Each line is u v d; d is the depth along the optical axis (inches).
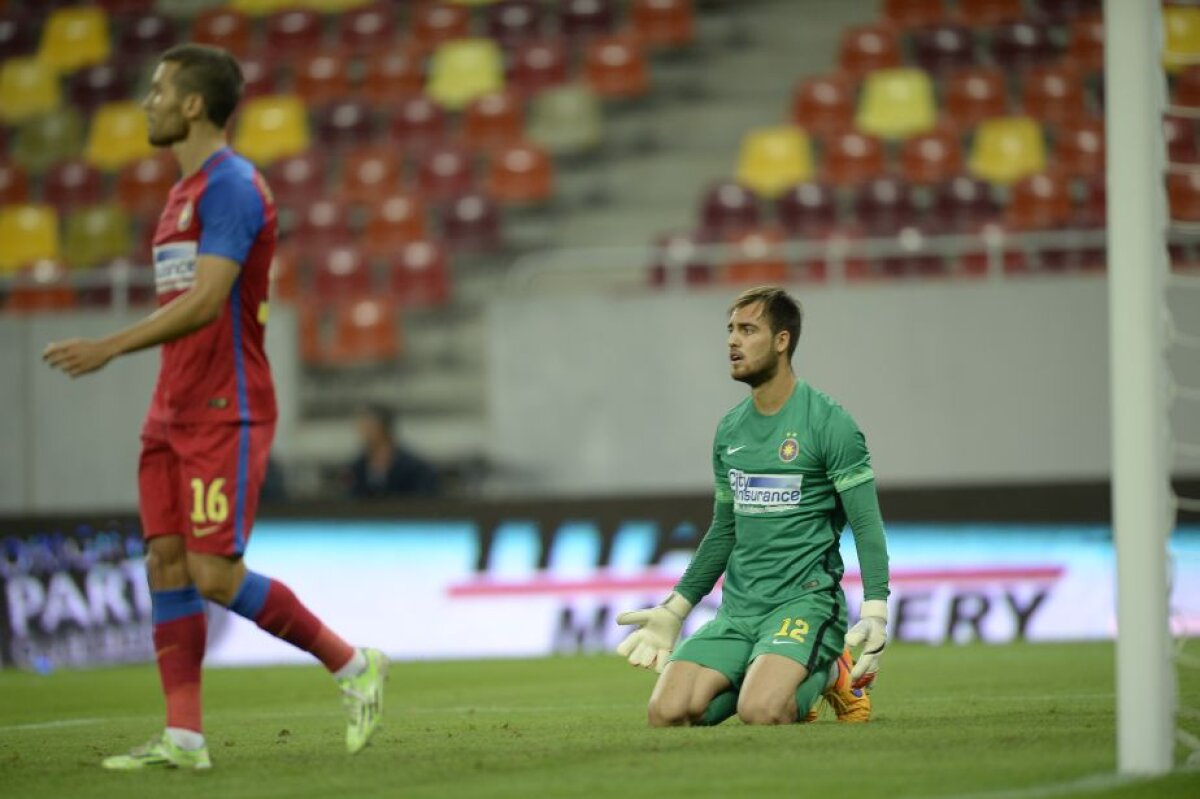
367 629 1664.6
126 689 1350.9
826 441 802.8
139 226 2549.2
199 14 3011.8
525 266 2389.3
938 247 1945.1
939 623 1621.6
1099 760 642.2
